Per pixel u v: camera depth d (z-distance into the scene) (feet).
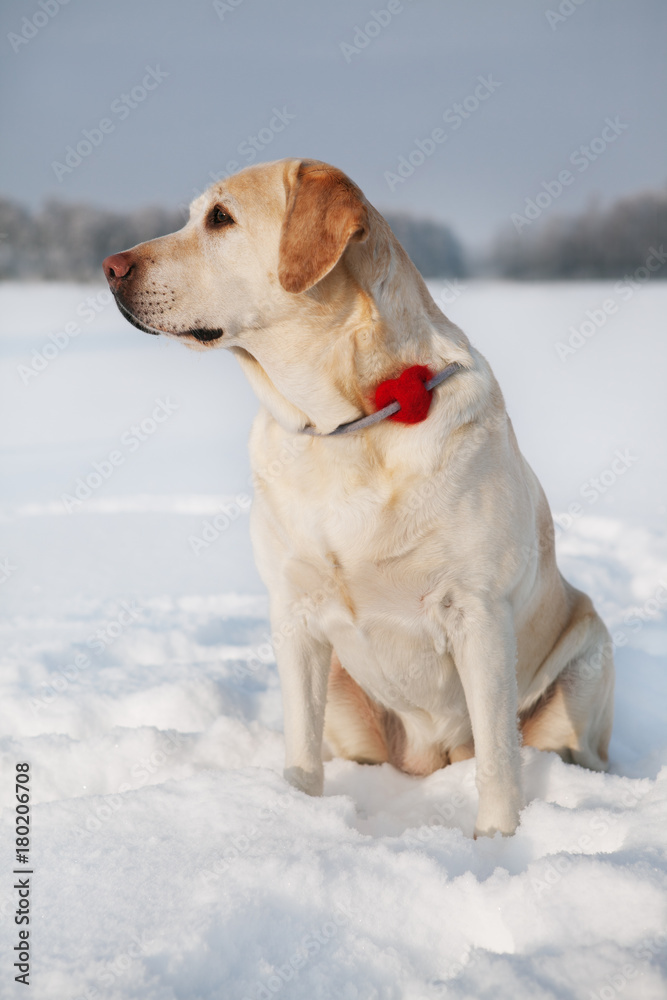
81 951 6.53
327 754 11.34
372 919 6.74
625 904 6.22
